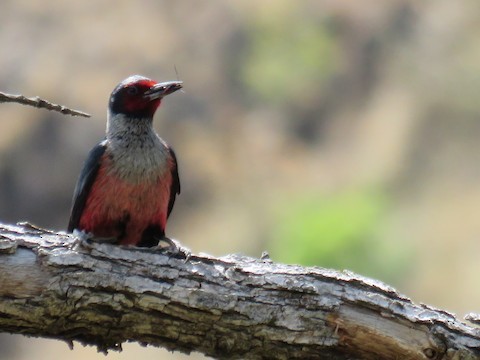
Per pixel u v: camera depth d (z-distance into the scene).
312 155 21.78
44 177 21.23
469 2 23.08
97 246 7.14
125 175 8.53
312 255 17.59
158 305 7.06
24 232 7.15
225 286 7.15
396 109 21.73
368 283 7.21
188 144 21.98
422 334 7.14
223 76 23.17
